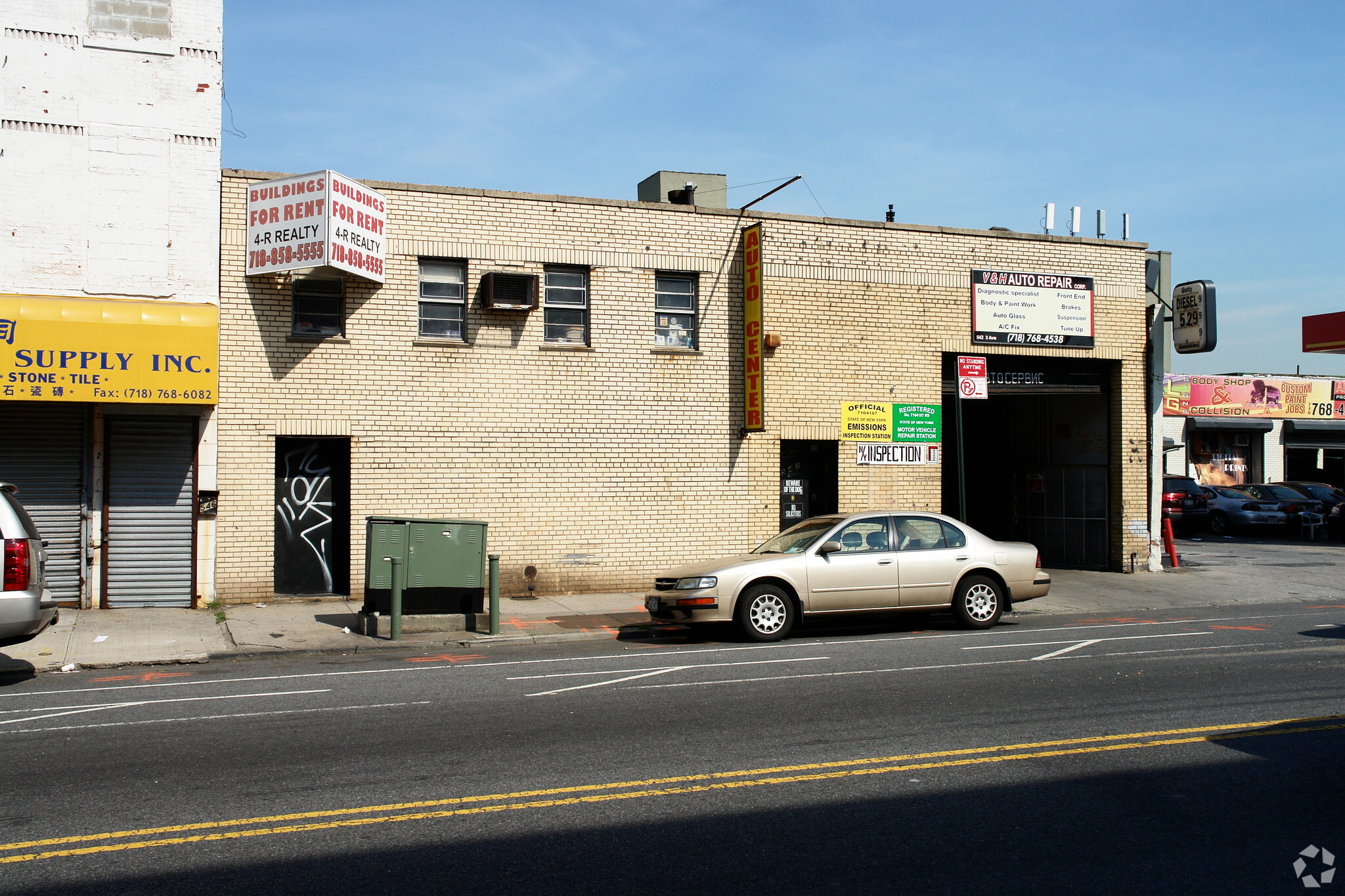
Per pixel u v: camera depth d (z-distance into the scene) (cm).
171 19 1524
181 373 1436
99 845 533
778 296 1852
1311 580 1981
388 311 1631
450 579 1381
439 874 494
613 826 564
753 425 1797
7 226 1439
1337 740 755
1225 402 3700
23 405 1449
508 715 839
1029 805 602
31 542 980
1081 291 2045
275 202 1533
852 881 487
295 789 631
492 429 1683
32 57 1462
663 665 1100
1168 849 531
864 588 1329
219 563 1530
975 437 2462
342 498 1634
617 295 1764
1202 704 876
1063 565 2206
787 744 741
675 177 2717
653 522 1775
